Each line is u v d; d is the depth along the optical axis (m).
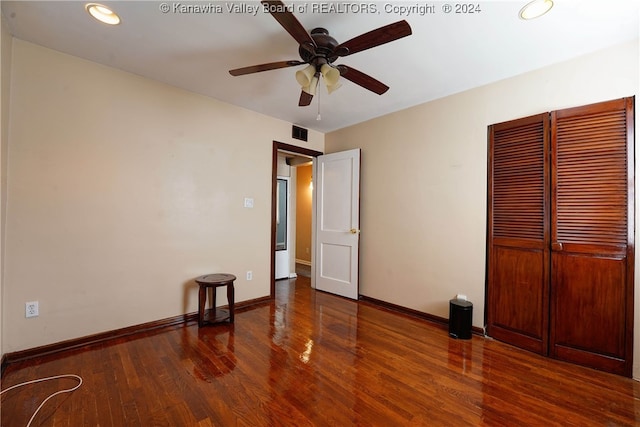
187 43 2.08
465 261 2.78
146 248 2.66
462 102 2.81
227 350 2.30
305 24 1.84
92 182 2.36
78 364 2.05
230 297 2.86
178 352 2.26
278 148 3.73
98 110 2.38
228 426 1.50
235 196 3.28
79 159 2.30
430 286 3.03
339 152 3.96
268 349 2.33
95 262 2.39
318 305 3.47
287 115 3.56
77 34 1.99
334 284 3.93
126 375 1.93
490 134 2.62
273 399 1.71
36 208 2.12
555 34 1.91
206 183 3.04
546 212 2.28
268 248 3.62
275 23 1.85
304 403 1.68
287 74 2.53
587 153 2.11
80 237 2.31
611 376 1.99
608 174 2.03
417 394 1.78
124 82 2.51
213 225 3.11
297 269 5.81
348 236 3.77
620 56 2.01
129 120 2.54
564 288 2.20
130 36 2.01
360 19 1.79
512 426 1.53
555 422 1.56
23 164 2.07
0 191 1.88
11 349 2.04
